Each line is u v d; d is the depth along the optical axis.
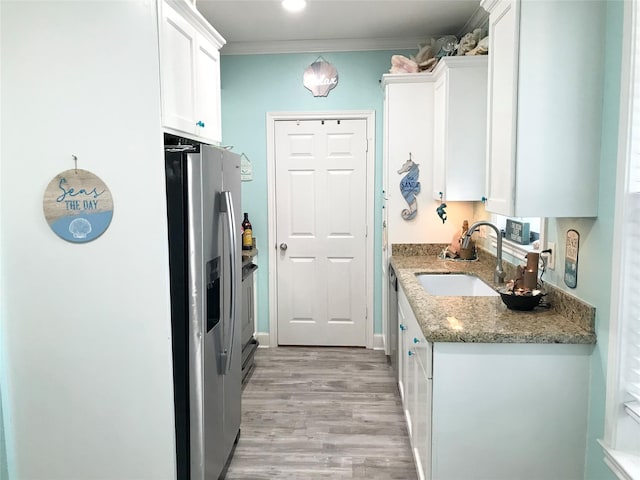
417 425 2.13
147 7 1.69
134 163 1.75
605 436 1.60
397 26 3.47
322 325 4.16
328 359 3.87
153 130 1.73
